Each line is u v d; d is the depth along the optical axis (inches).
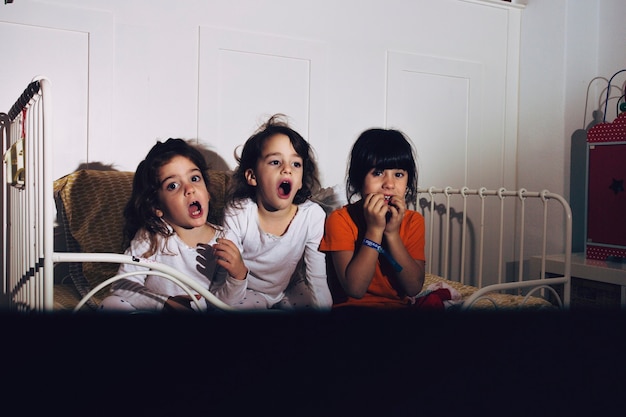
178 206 61.5
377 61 91.4
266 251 64.7
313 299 64.9
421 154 95.7
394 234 65.6
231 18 80.7
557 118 99.1
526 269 104.7
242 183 66.9
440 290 67.8
